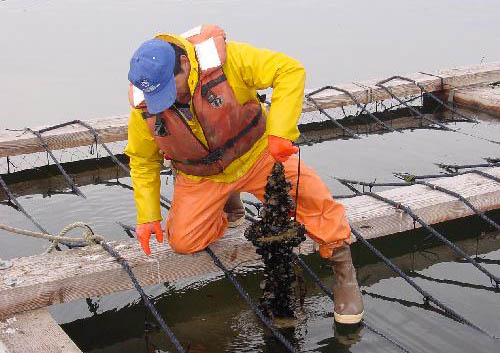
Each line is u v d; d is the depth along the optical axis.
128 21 15.55
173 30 14.38
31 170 7.26
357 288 3.92
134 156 3.72
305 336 3.89
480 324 3.96
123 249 4.25
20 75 11.05
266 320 3.88
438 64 11.19
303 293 4.05
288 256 3.71
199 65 3.23
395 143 7.62
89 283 4.00
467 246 5.00
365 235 4.70
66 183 6.94
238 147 3.57
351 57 11.78
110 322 4.25
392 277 4.61
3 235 5.66
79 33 14.47
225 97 3.31
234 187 3.80
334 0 18.20
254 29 14.24
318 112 8.81
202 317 4.23
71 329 4.19
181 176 3.93
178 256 4.18
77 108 9.19
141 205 3.73
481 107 8.65
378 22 15.07
